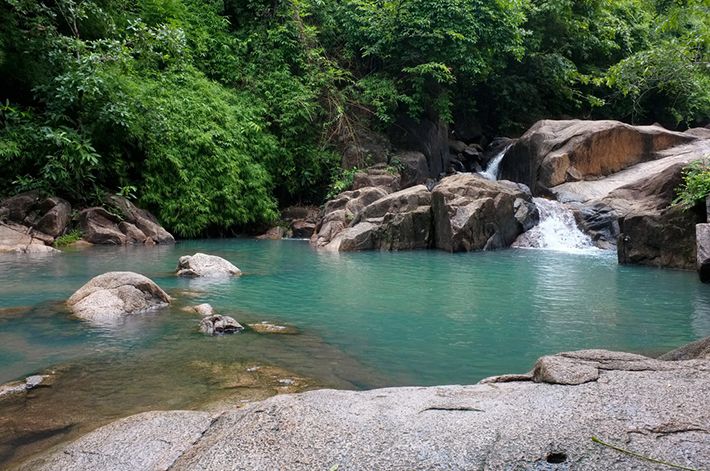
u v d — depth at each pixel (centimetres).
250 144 1566
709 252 816
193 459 212
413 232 1257
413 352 469
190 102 1453
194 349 462
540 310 631
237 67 1720
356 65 1961
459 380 401
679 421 214
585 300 690
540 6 2200
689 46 979
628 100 2469
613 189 1477
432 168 1909
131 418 273
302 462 195
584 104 2495
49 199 1127
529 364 439
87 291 609
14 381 377
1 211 1088
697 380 262
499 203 1287
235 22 1888
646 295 718
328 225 1351
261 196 1531
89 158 1145
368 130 1803
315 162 1683
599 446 196
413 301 678
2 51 1136
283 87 1708
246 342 488
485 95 2355
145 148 1332
